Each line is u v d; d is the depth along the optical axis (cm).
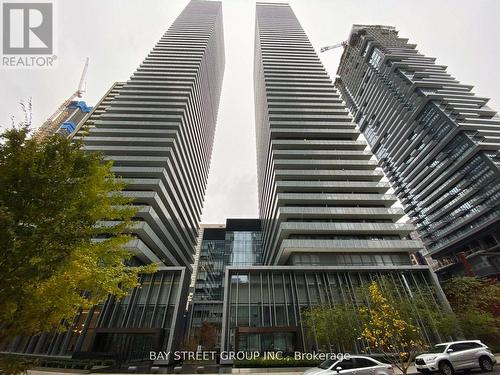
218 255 7719
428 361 1462
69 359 2272
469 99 7469
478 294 2792
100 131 4803
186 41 7769
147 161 4431
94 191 820
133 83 5919
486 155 6097
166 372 1941
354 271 3231
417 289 2938
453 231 7156
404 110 8331
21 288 631
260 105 7494
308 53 7638
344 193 4388
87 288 837
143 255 3528
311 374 1161
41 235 622
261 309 2883
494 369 1485
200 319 5538
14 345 2617
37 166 686
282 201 4162
